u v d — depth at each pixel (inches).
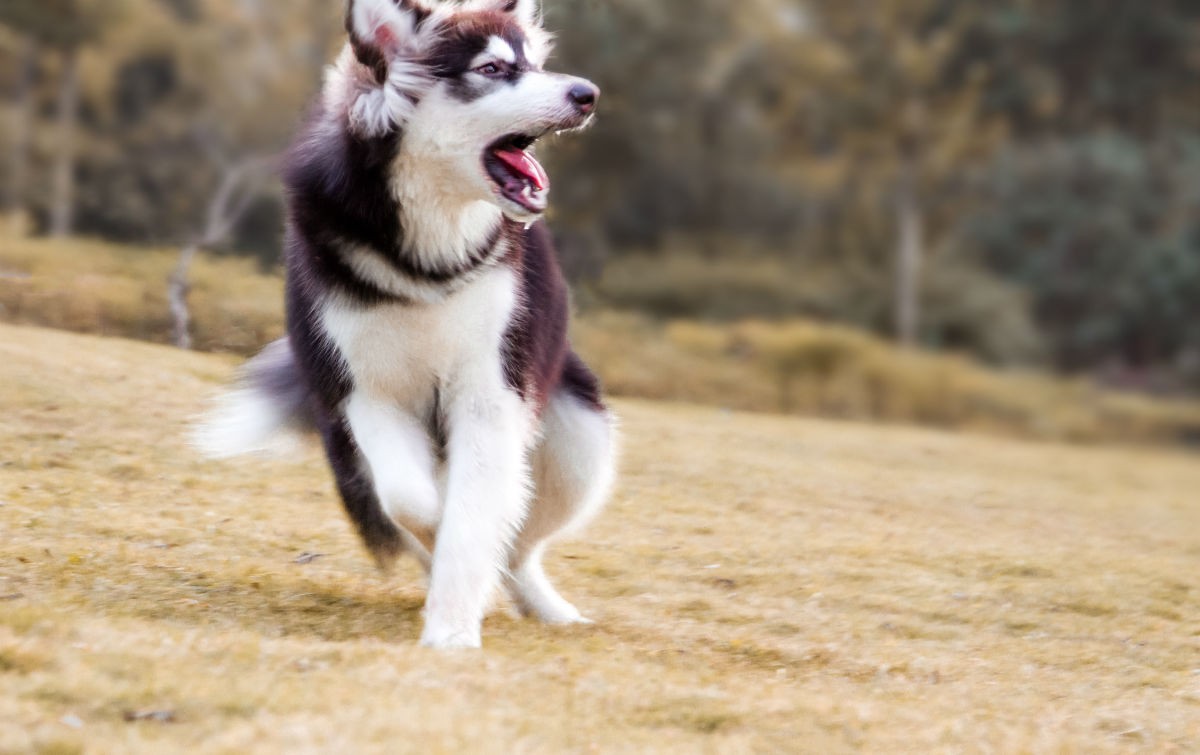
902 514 426.6
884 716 196.5
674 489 417.7
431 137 196.2
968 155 1180.5
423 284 200.5
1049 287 1322.6
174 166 768.3
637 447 472.7
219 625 214.7
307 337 209.3
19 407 382.3
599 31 880.3
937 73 1159.6
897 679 230.7
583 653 216.7
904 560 342.6
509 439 210.4
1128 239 1306.6
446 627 205.5
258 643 192.1
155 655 180.5
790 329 999.6
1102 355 1317.7
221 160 682.8
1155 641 281.3
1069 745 192.2
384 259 199.5
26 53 975.6
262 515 316.8
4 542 259.3
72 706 159.8
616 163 999.0
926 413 970.1
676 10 1068.5
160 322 528.7
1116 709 220.5
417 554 230.5
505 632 228.2
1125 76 1320.1
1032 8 1249.4
